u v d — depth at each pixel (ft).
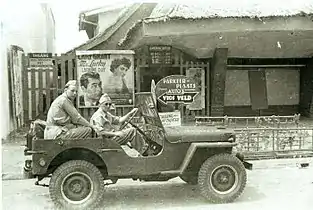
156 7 36.55
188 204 17.16
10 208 16.55
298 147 26.81
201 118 33.35
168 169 17.15
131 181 21.45
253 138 26.07
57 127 16.63
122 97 35.96
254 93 45.01
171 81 27.66
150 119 18.20
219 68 39.29
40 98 35.12
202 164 17.40
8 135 30.78
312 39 38.37
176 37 36.14
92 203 16.21
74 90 17.17
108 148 16.63
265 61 44.73
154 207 16.78
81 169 16.21
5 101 31.30
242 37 37.09
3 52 31.83
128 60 36.22
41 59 35.68
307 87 44.45
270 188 19.02
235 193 17.19
